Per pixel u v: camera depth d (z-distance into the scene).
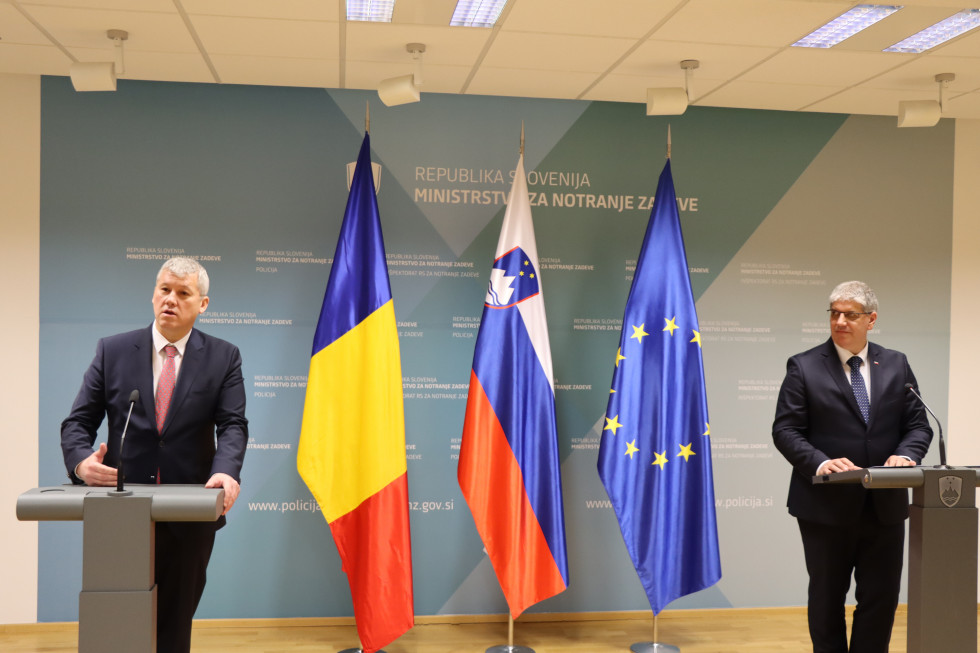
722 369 4.74
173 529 2.80
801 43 3.76
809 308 4.82
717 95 4.52
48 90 4.30
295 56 3.94
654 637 4.10
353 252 3.96
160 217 4.37
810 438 3.42
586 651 4.08
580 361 4.64
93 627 2.03
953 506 2.56
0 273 4.25
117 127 4.34
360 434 3.85
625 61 3.98
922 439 3.28
